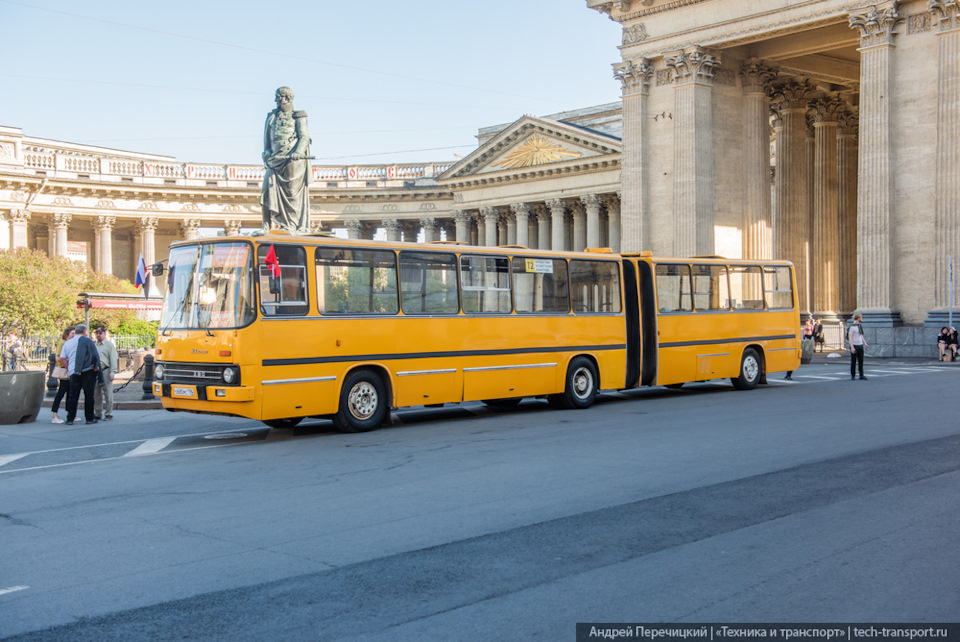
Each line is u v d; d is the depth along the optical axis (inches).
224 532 352.2
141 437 684.7
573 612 249.4
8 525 372.8
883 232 1478.8
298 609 257.4
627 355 868.6
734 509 372.5
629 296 877.8
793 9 1589.6
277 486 448.8
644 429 643.5
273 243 625.6
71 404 779.4
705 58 1729.8
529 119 2987.2
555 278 811.4
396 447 581.0
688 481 435.2
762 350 1023.6
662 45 1771.7
